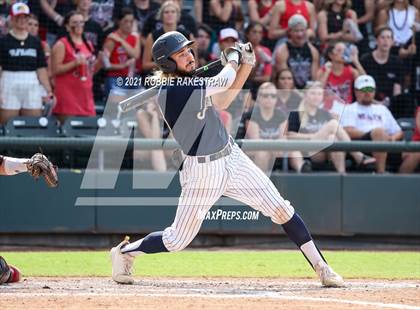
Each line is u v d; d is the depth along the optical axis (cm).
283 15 3072
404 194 2611
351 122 2823
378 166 2762
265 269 2012
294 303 1352
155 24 2856
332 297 1444
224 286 1648
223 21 3058
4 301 1369
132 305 1318
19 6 2642
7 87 2666
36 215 2488
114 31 2848
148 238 1617
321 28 3148
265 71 2920
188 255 2320
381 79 3059
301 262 2175
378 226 2603
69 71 2691
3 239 2522
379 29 3050
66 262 2133
